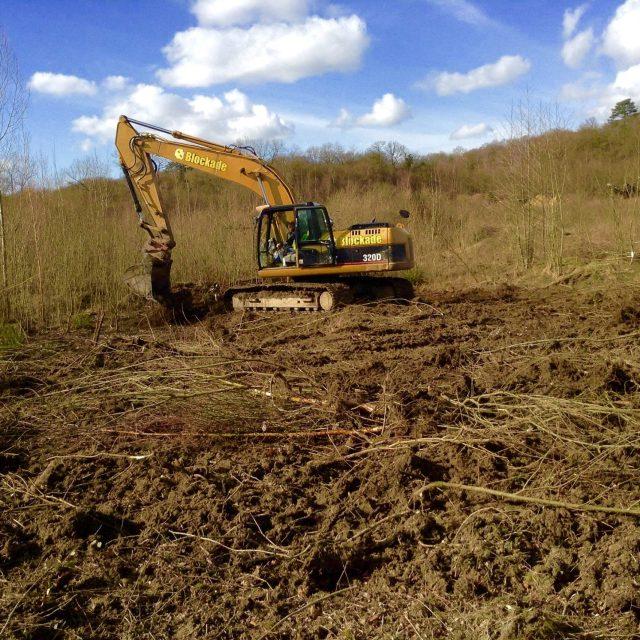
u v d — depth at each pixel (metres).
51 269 10.87
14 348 8.41
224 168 12.37
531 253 15.32
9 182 10.83
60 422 5.71
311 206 11.71
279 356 7.70
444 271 16.44
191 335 9.89
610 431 4.90
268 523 4.10
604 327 8.84
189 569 3.66
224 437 5.23
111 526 4.12
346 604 3.38
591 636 3.01
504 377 6.30
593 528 3.81
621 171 18.09
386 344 8.32
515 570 3.51
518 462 4.70
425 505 4.18
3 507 4.36
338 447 5.02
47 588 3.52
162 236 11.66
